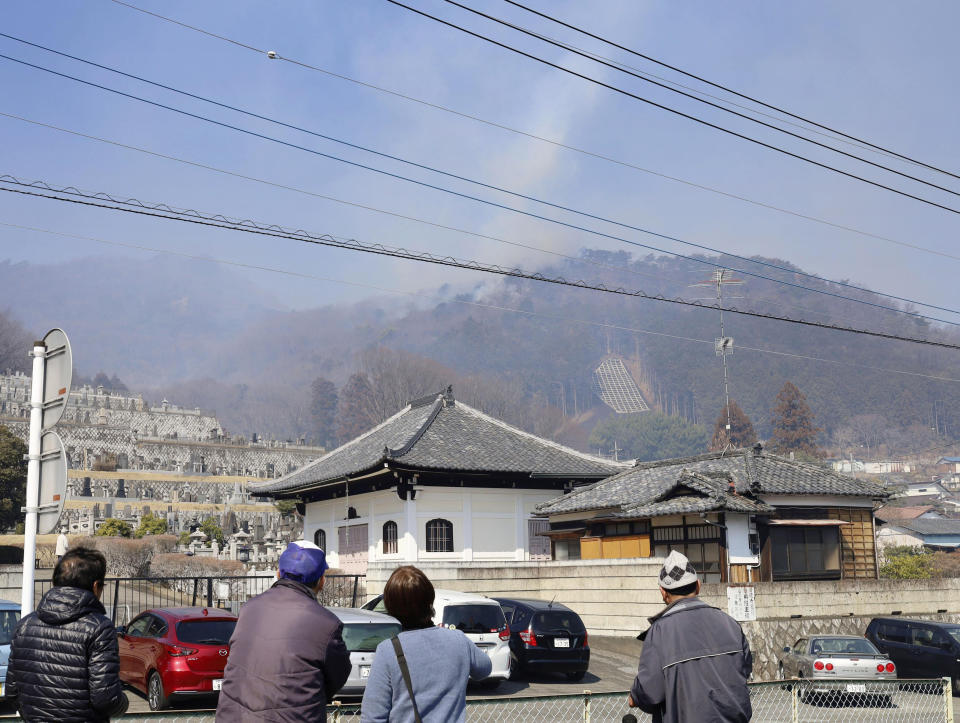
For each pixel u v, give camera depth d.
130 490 120.56
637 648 26.00
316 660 5.30
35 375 9.45
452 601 19.33
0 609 16.11
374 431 45.47
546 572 29.75
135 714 8.47
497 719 15.13
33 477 9.28
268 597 5.54
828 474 34.31
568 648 21.36
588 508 34.69
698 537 30.97
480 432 40.75
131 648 17.38
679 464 36.72
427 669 5.11
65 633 5.84
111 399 152.75
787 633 25.98
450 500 37.00
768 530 31.03
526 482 38.69
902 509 168.00
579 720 15.16
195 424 152.12
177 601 35.28
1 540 73.12
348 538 40.50
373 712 5.09
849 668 21.55
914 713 18.73
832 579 32.25
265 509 118.06
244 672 5.27
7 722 6.53
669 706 5.93
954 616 31.69
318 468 43.16
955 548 123.00
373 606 21.28
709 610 6.11
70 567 6.05
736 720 5.86
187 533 83.75
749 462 34.00
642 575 27.20
